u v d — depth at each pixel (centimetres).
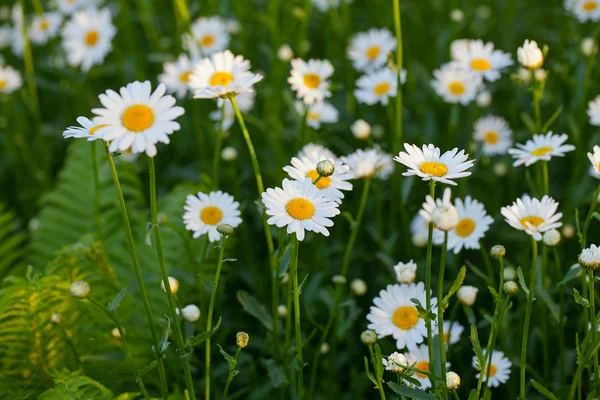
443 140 149
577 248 130
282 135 143
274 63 153
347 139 158
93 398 109
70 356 118
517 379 118
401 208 126
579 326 117
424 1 185
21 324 116
